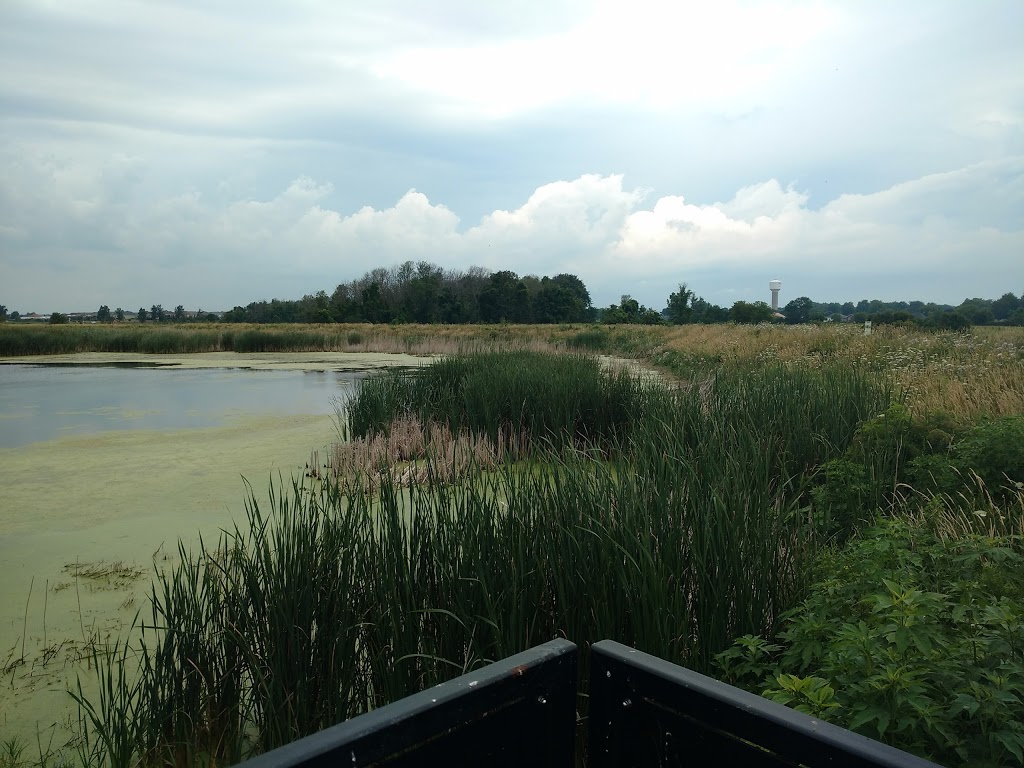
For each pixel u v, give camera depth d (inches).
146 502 258.4
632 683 49.1
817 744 40.2
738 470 150.6
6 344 1100.5
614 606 116.3
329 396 561.0
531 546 126.5
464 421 335.0
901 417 214.1
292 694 116.0
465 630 117.4
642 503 128.6
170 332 1282.0
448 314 2667.3
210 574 137.4
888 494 190.9
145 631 156.6
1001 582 103.4
